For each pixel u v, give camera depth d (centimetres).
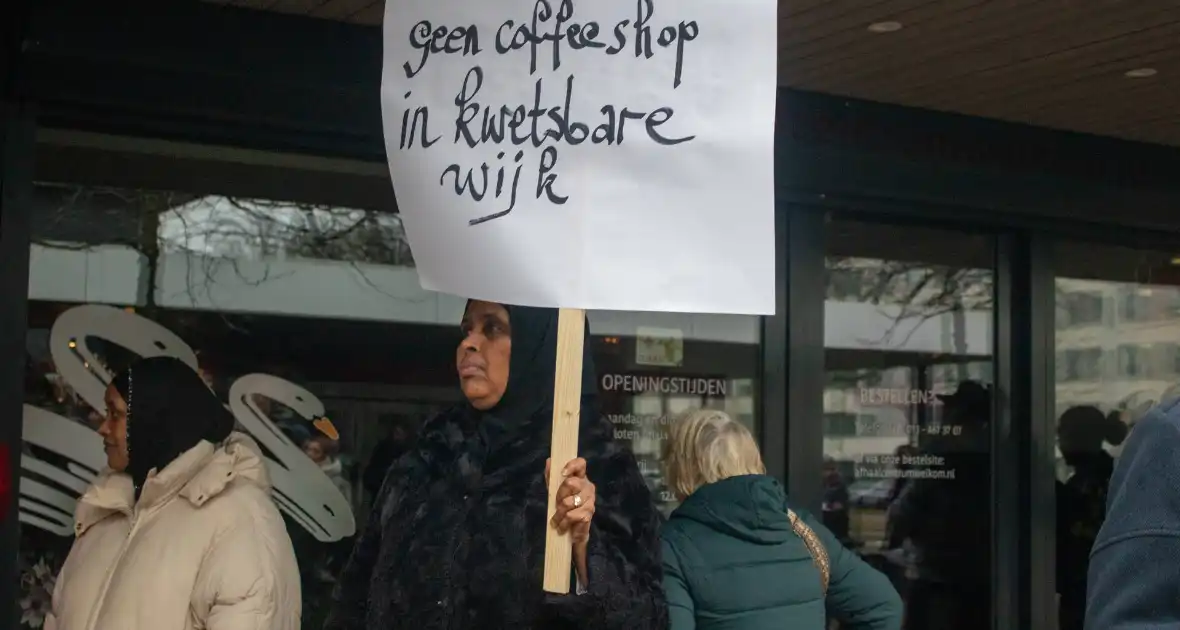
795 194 451
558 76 240
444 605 245
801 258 459
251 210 382
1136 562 157
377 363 397
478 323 261
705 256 231
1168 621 154
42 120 349
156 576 282
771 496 298
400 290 401
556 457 224
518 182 239
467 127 246
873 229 480
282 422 385
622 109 236
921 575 482
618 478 258
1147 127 492
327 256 392
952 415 491
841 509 468
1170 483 157
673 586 294
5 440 330
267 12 362
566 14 240
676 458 314
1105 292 524
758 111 233
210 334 377
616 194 234
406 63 254
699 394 441
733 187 232
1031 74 421
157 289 370
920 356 485
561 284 232
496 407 261
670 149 233
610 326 430
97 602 293
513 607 242
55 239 357
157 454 294
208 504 290
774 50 233
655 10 236
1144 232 527
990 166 481
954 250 497
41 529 353
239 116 362
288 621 290
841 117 453
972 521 492
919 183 466
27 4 331
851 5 355
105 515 311
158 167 370
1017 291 507
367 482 394
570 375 227
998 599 494
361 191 397
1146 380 532
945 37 382
